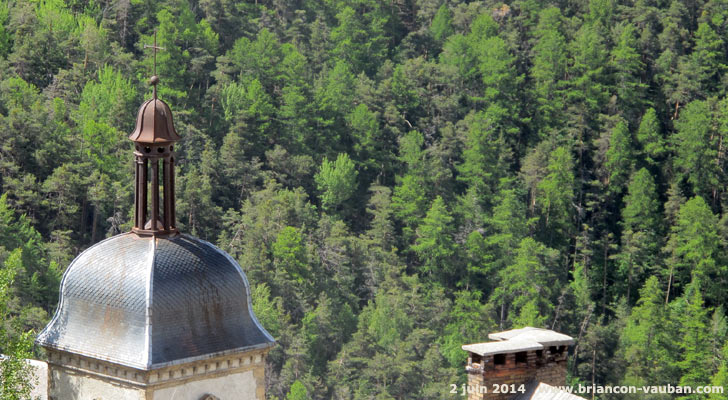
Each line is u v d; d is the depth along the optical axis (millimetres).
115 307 70562
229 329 72625
